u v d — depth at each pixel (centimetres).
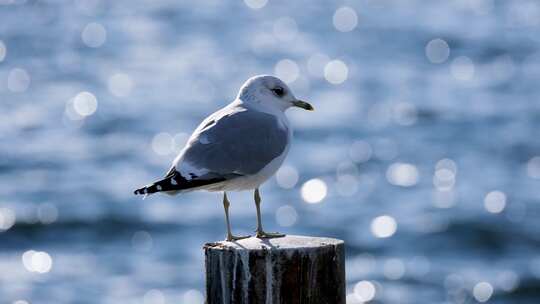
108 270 2003
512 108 3522
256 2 6731
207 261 799
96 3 6775
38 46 5188
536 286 1981
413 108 3525
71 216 2341
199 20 6050
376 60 4638
